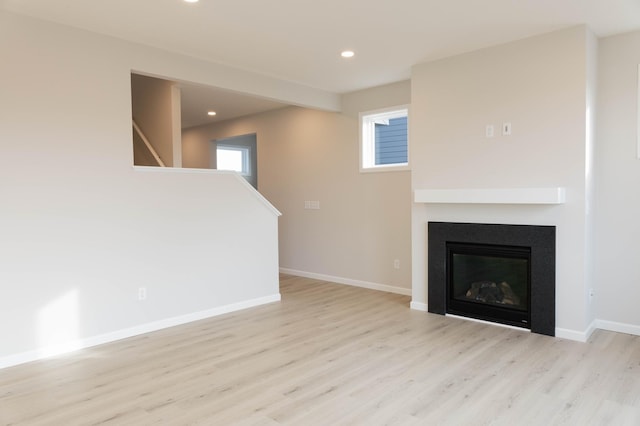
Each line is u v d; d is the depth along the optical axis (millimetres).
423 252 4762
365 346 3666
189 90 5758
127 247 3996
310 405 2645
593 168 3926
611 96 3922
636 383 2895
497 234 4148
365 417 2496
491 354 3441
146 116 5812
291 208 6969
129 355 3521
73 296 3656
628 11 3377
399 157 5793
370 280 5969
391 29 3713
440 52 4320
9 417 2543
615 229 3941
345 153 6148
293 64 4699
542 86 3867
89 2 3146
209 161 8375
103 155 3826
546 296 3871
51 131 3521
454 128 4434
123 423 2463
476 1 3184
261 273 5168
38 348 3467
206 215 4621
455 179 4445
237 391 2848
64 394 2832
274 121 7117
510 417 2480
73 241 3656
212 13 3361
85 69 3699
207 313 4621
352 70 4930
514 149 4047
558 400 2674
